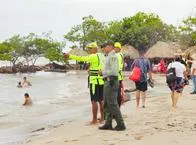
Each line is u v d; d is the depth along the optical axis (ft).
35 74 271.08
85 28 324.60
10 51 337.52
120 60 47.65
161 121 47.42
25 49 339.98
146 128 43.21
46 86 153.38
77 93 115.75
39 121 60.39
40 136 45.80
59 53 327.26
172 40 274.57
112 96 42.14
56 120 59.77
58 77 220.02
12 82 186.80
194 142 35.24
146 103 67.41
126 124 46.29
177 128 42.14
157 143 35.32
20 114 71.41
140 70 61.00
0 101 98.99
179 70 58.34
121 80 47.65
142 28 279.08
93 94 47.01
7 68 301.84
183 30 250.98
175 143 35.04
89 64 46.73
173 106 59.41
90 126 47.01
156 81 138.92
